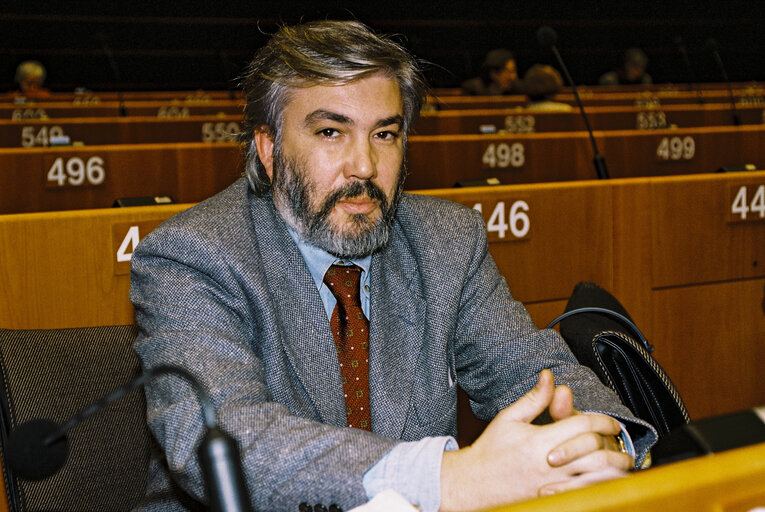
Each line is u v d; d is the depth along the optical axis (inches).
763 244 95.1
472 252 52.8
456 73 425.4
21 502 43.2
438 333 49.4
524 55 430.3
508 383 50.6
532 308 87.3
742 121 236.7
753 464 20.1
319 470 35.3
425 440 36.4
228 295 45.1
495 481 34.7
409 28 414.3
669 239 91.2
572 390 46.4
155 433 40.3
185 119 205.9
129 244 69.9
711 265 93.1
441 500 34.7
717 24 436.1
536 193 86.0
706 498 19.6
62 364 46.2
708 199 92.2
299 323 46.8
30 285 66.9
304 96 44.8
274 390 45.2
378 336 48.3
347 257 48.1
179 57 398.0
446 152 164.2
